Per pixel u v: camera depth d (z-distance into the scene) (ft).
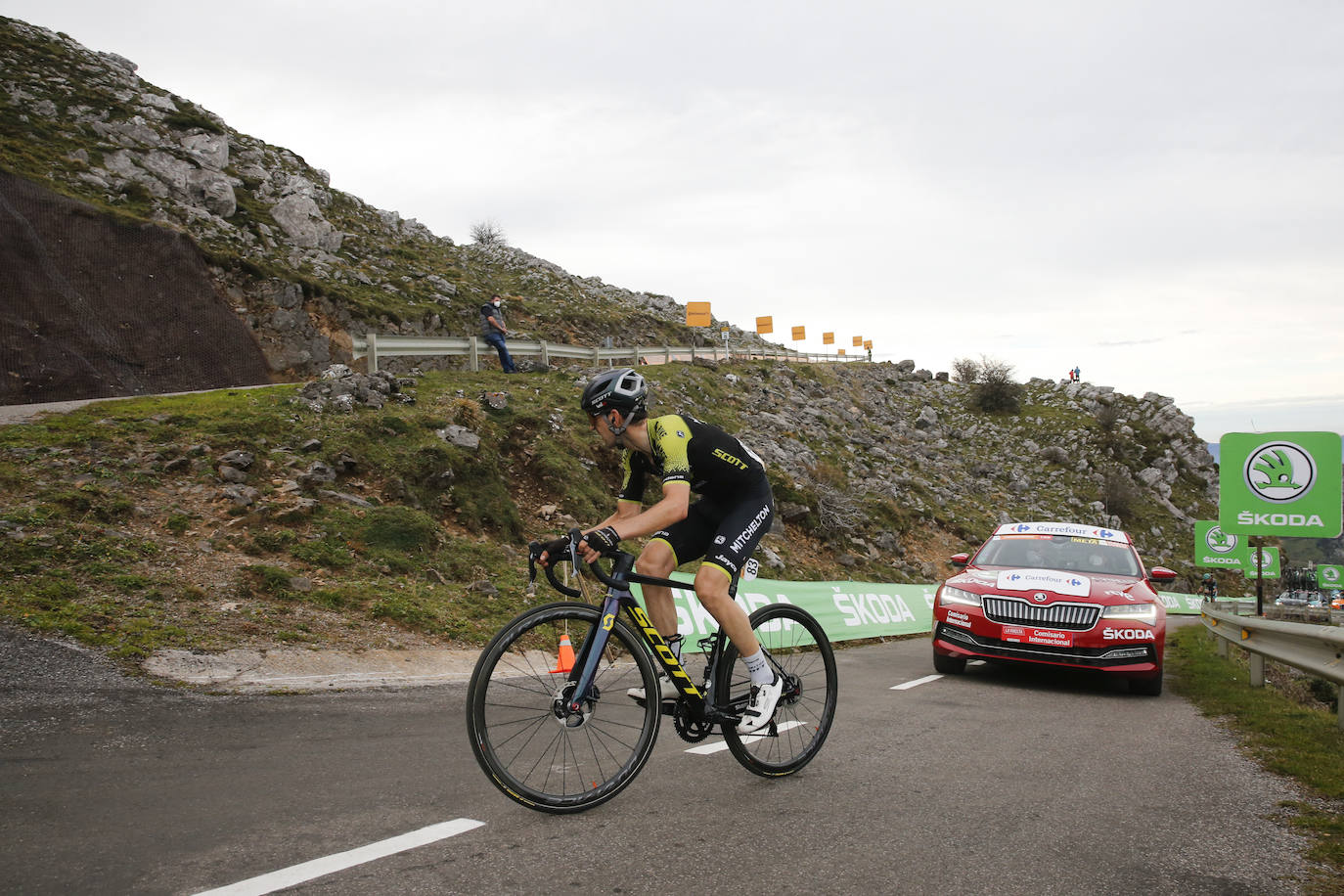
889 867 9.59
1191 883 9.28
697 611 26.32
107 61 112.06
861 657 32.99
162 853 9.15
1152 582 28.25
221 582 24.17
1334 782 13.79
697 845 10.12
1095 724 19.57
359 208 144.56
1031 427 176.76
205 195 91.35
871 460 93.61
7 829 9.68
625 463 13.24
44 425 31.78
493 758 10.78
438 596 28.27
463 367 80.69
